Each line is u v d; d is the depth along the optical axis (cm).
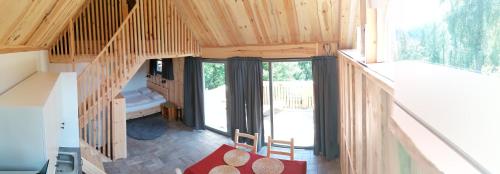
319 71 538
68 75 332
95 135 537
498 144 44
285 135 641
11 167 163
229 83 646
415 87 78
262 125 613
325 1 438
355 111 273
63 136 329
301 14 479
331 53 536
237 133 435
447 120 58
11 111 162
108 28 597
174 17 605
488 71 61
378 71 154
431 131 64
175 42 612
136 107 816
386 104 137
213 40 638
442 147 59
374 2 219
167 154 586
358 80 245
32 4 232
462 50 75
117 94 546
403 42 172
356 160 269
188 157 571
